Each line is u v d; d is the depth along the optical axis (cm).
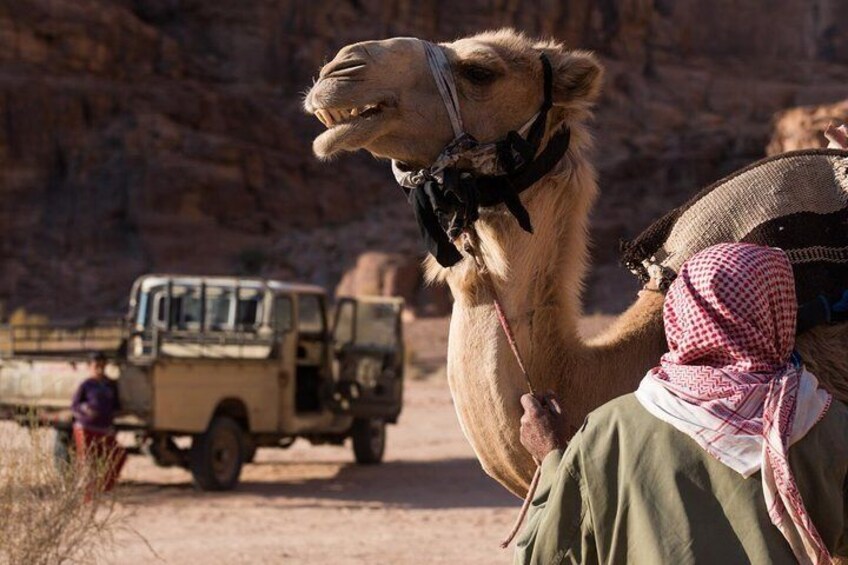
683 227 436
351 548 1105
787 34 12162
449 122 432
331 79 427
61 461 881
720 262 331
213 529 1211
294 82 10006
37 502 834
